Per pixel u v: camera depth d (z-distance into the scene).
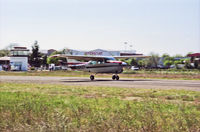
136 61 102.00
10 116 9.00
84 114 9.39
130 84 25.34
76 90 19.66
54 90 19.95
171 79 35.41
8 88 21.92
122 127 7.69
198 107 11.93
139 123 8.23
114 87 21.91
